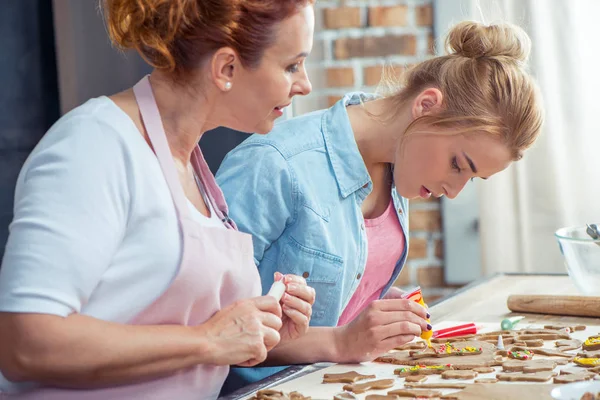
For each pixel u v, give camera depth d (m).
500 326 1.57
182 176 1.20
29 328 0.96
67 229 0.98
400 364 1.33
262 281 1.56
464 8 2.88
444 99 1.52
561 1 2.84
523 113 1.48
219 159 2.24
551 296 1.65
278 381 1.25
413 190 1.58
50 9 2.67
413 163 1.55
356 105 1.71
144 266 1.07
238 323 1.11
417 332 1.36
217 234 1.16
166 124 1.16
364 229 1.63
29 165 1.02
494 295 1.87
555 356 1.33
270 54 1.11
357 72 2.98
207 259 1.12
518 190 2.93
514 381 1.19
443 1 2.89
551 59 2.87
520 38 1.57
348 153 1.60
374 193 1.72
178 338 1.05
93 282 1.01
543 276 2.08
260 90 1.13
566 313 1.63
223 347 1.09
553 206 2.91
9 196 2.69
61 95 2.52
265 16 1.09
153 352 1.03
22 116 2.68
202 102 1.15
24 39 2.66
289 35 1.11
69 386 1.07
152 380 1.11
